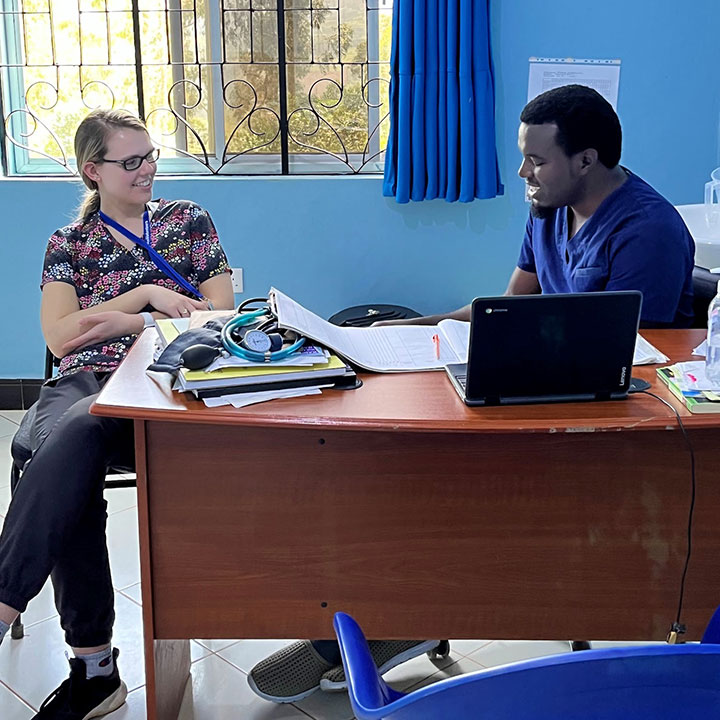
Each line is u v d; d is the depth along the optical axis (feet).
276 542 5.44
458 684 2.53
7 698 6.72
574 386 5.06
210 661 7.18
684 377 5.24
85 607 6.26
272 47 11.81
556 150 6.73
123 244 7.79
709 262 8.68
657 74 11.62
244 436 5.25
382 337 6.05
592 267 6.91
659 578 5.49
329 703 6.68
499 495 5.34
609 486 5.32
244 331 5.46
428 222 11.93
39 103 11.97
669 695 2.60
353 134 12.16
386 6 11.76
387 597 5.54
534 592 5.52
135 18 11.68
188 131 12.07
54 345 7.38
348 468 5.30
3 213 11.79
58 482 5.72
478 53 10.97
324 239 11.99
